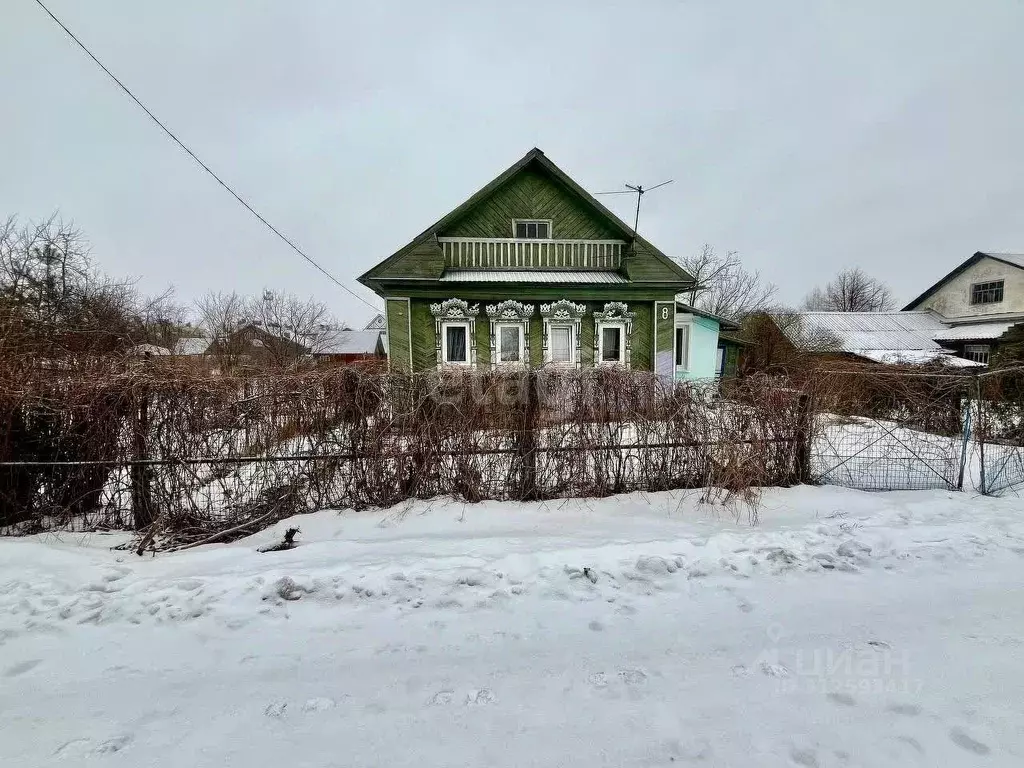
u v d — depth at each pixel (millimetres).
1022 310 25734
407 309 13922
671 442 5773
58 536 4914
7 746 2312
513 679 2764
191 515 5086
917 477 6188
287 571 3914
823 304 55688
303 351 28078
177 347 21031
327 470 5367
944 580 3852
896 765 2162
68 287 14641
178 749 2293
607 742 2301
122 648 3088
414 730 2391
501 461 5617
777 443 6012
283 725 2441
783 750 2248
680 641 3111
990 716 2453
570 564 4020
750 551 4262
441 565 4016
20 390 5102
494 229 14867
